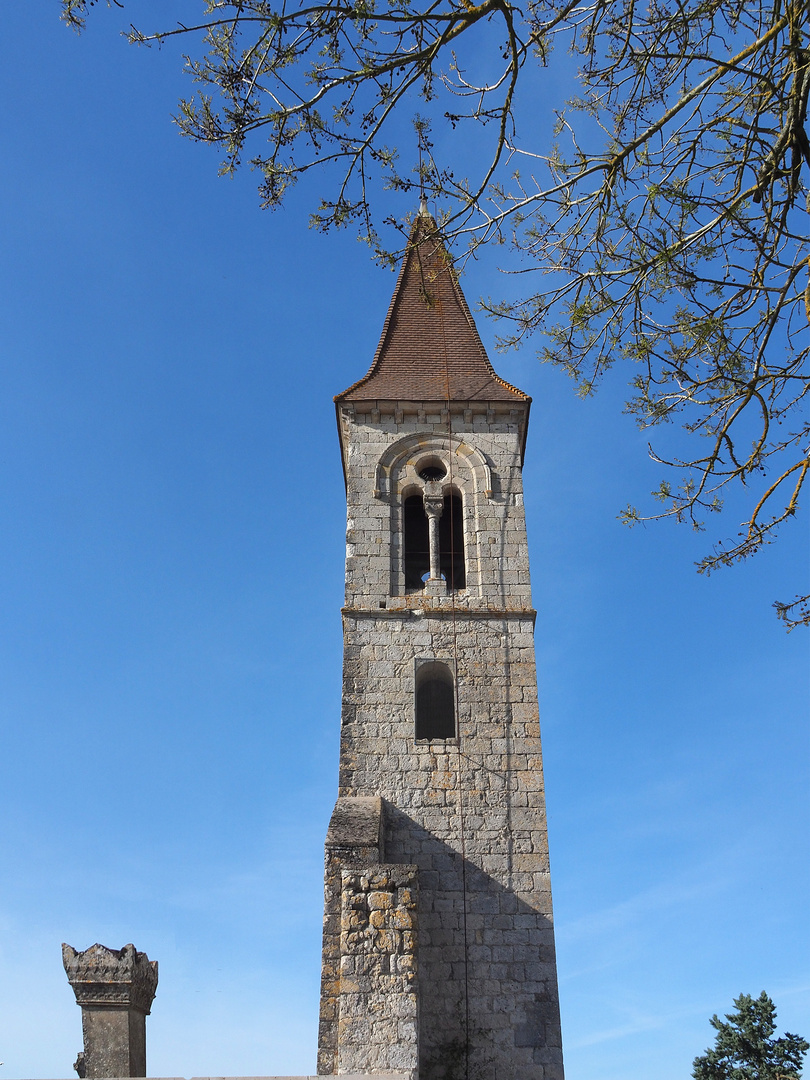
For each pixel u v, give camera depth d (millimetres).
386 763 26312
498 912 24266
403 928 20375
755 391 12477
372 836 23047
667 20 11836
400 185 13000
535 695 27375
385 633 28234
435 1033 22766
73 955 15625
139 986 15930
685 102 11930
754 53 11547
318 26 11586
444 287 35750
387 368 33188
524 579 29234
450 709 29641
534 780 26062
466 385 32594
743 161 12148
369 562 29391
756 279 12320
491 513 30312
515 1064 22422
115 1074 15000
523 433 32188
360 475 30766
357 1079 16375
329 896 22328
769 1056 43250
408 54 11898
